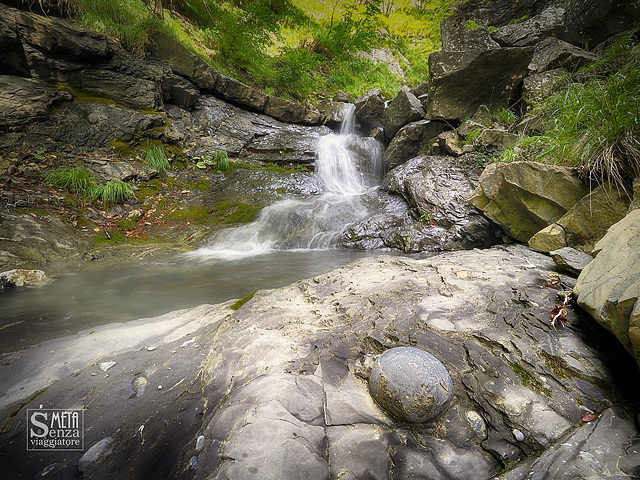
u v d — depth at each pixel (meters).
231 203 7.30
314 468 1.19
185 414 1.56
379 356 1.72
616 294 1.60
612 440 1.31
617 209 3.28
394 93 15.66
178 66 9.20
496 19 14.34
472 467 1.27
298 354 1.83
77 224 5.42
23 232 4.70
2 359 2.12
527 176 4.08
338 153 9.99
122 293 3.65
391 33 18.30
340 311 2.33
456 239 5.61
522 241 4.62
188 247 5.68
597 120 3.85
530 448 1.32
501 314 2.13
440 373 1.50
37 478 1.33
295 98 13.34
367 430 1.38
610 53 6.49
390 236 6.03
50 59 6.88
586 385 1.57
